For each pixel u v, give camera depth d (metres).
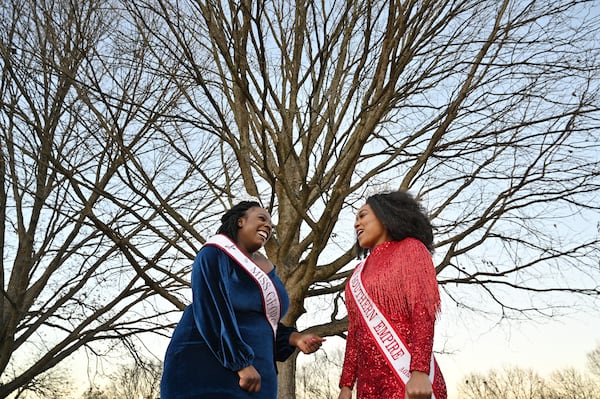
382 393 2.76
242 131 6.84
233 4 5.70
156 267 6.46
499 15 6.27
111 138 6.44
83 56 6.11
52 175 8.76
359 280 2.96
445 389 2.79
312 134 6.99
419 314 2.73
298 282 6.10
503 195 6.44
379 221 3.07
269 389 3.02
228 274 3.04
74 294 10.05
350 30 6.82
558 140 5.97
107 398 11.43
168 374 2.90
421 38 6.00
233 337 2.85
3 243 10.26
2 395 9.35
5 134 7.00
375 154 7.68
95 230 9.82
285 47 7.14
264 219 3.36
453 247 6.88
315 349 3.29
